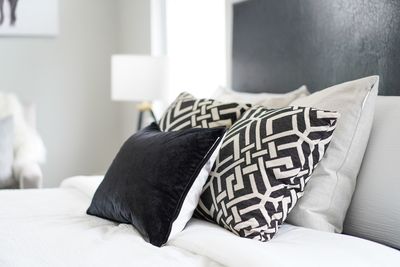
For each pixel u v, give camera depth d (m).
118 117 4.34
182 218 1.46
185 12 3.45
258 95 2.14
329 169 1.51
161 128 1.89
